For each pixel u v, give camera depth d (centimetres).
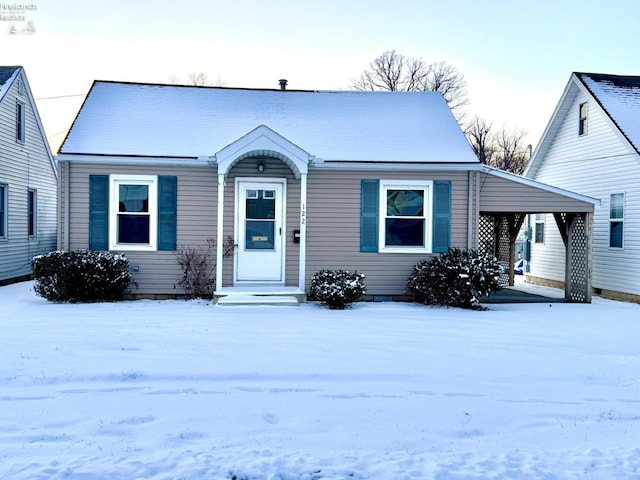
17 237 1688
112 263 1149
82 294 1145
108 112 1337
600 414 536
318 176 1247
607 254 1516
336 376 639
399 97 1509
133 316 975
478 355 746
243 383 608
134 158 1188
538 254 1898
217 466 392
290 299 1143
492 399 573
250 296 1154
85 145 1212
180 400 545
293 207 1248
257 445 439
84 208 1204
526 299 1395
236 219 1236
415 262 1264
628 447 454
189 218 1227
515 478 389
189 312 1034
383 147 1298
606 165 1526
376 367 675
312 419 501
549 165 1869
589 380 651
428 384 621
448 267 1153
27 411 505
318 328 898
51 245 2003
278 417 505
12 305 1107
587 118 1627
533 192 1293
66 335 800
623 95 1568
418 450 440
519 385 626
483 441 463
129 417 494
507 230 1842
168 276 1224
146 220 1224
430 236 1263
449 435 475
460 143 1327
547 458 425
